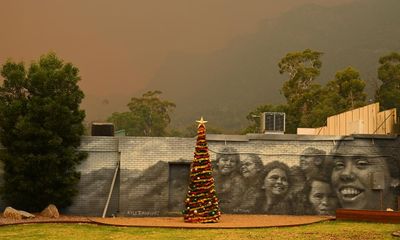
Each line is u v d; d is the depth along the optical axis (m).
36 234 19.23
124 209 26.72
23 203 25.75
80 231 20.20
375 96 73.69
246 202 27.80
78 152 26.58
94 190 26.81
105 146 27.14
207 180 23.45
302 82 81.25
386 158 28.77
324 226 22.75
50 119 25.02
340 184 28.42
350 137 28.66
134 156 27.12
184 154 27.44
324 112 65.38
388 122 30.30
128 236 18.89
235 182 27.83
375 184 28.39
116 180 27.02
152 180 27.08
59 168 25.52
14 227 21.25
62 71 25.78
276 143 28.34
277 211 27.94
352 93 70.62
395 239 18.95
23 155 24.80
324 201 28.22
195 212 23.11
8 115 25.28
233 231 20.55
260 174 28.03
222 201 27.66
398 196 28.53
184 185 27.48
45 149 25.22
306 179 28.28
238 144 28.08
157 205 27.00
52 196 25.38
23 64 26.45
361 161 28.64
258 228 21.62
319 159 28.45
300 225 22.86
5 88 25.94
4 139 25.42
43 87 25.58
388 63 72.81
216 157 27.86
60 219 23.50
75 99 26.12
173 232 20.12
